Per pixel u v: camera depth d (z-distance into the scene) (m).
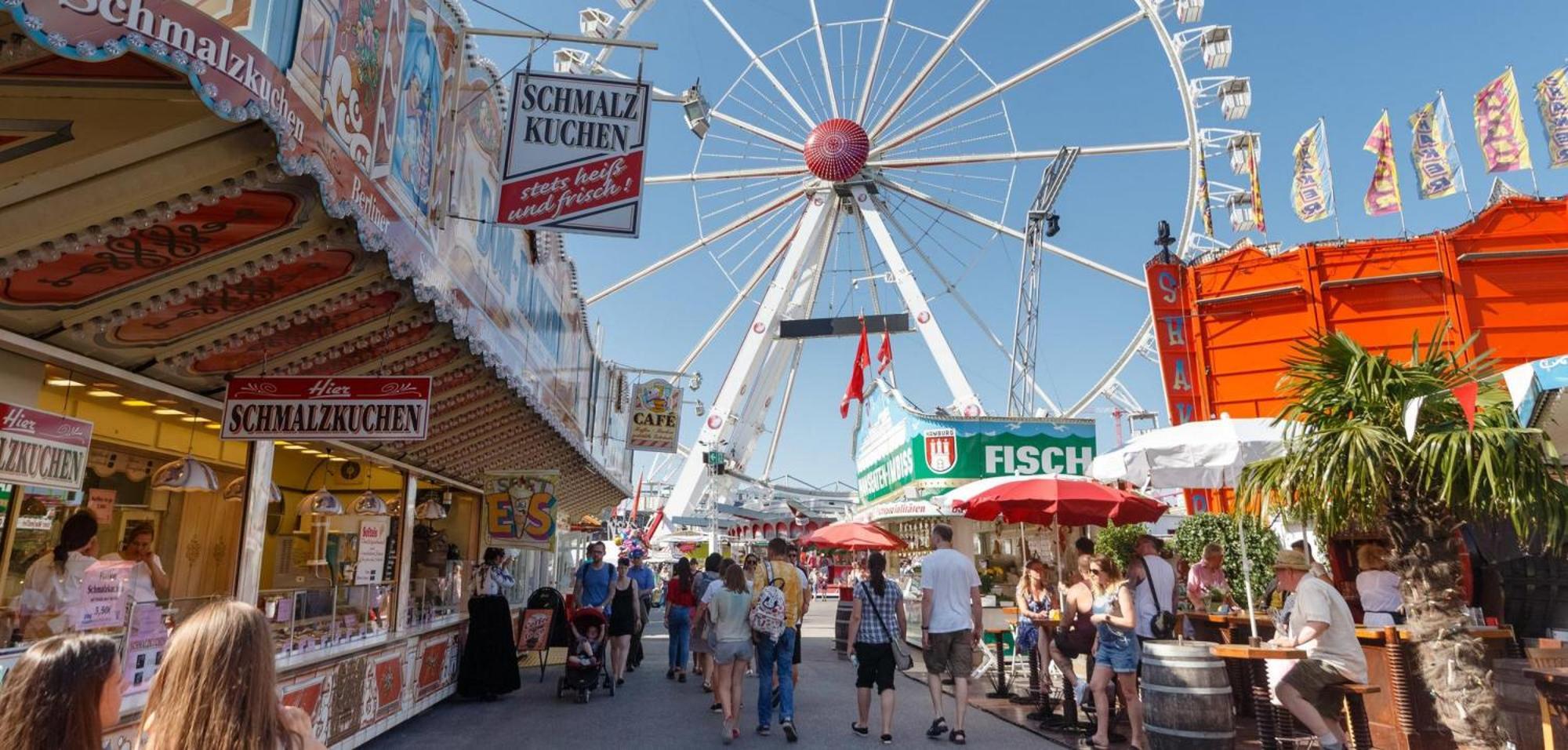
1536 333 13.66
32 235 3.41
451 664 9.88
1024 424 17.86
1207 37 33.44
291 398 5.73
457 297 6.02
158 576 5.71
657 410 19.17
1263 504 6.97
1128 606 6.98
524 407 9.60
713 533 30.42
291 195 3.92
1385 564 7.40
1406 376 6.18
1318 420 6.59
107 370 5.12
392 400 5.74
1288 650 6.00
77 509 6.67
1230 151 32.25
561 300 11.18
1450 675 5.90
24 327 4.43
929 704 9.84
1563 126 14.66
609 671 12.39
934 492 17.61
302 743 2.11
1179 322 15.79
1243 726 8.16
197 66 2.79
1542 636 8.98
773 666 8.27
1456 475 5.95
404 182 4.88
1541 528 6.02
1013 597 15.65
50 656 2.06
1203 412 15.21
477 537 13.44
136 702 4.64
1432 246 14.30
